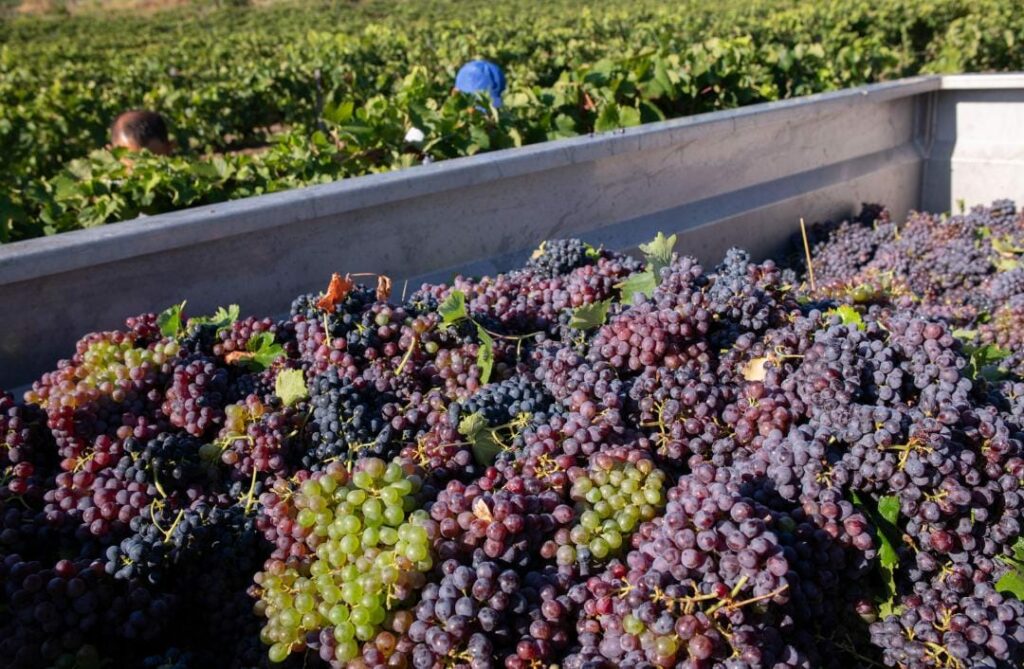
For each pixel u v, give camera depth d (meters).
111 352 2.83
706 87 6.81
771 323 2.91
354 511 2.14
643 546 2.06
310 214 3.61
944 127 7.07
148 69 18.39
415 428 2.64
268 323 3.04
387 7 49.94
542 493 2.22
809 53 8.05
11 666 2.00
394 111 5.71
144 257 3.28
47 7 62.78
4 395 2.63
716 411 2.57
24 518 2.35
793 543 2.04
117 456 2.50
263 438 2.49
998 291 4.92
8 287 3.00
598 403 2.57
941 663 2.07
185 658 2.09
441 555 2.04
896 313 3.40
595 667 1.88
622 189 4.89
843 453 2.33
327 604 2.06
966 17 12.14
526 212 4.45
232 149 13.95
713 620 1.88
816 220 6.18
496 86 7.27
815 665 2.04
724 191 5.50
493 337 3.04
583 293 3.21
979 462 2.28
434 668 1.92
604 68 6.66
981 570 2.22
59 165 11.59
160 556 2.19
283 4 57.06
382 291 3.16
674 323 2.75
